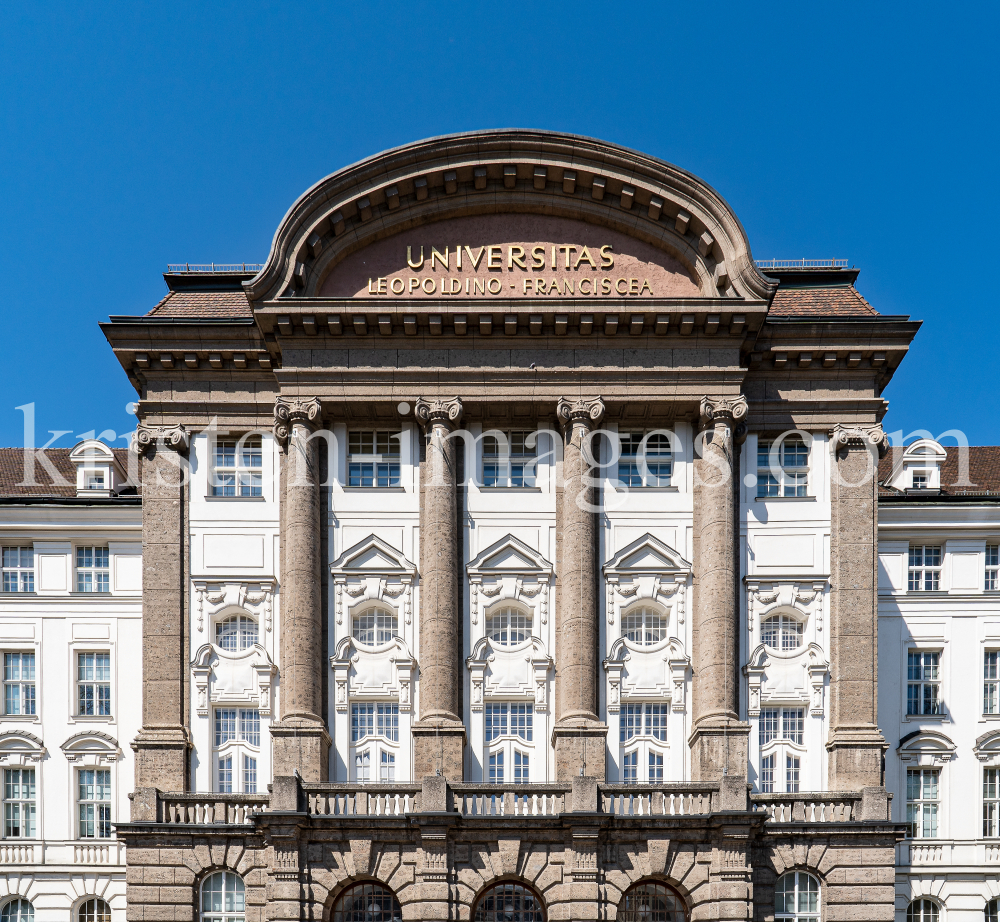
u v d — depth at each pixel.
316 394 54.16
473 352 54.50
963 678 59.06
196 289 59.56
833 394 55.50
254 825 50.16
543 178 54.72
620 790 49.94
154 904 50.06
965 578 60.00
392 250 55.38
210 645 53.94
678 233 54.91
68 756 58.28
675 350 54.44
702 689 52.94
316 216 54.50
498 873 49.50
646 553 54.34
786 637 54.41
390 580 54.25
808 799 50.88
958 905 56.94
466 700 53.38
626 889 49.47
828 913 50.03
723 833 49.16
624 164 54.31
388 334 54.09
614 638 53.72
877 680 54.41
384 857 49.69
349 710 53.31
